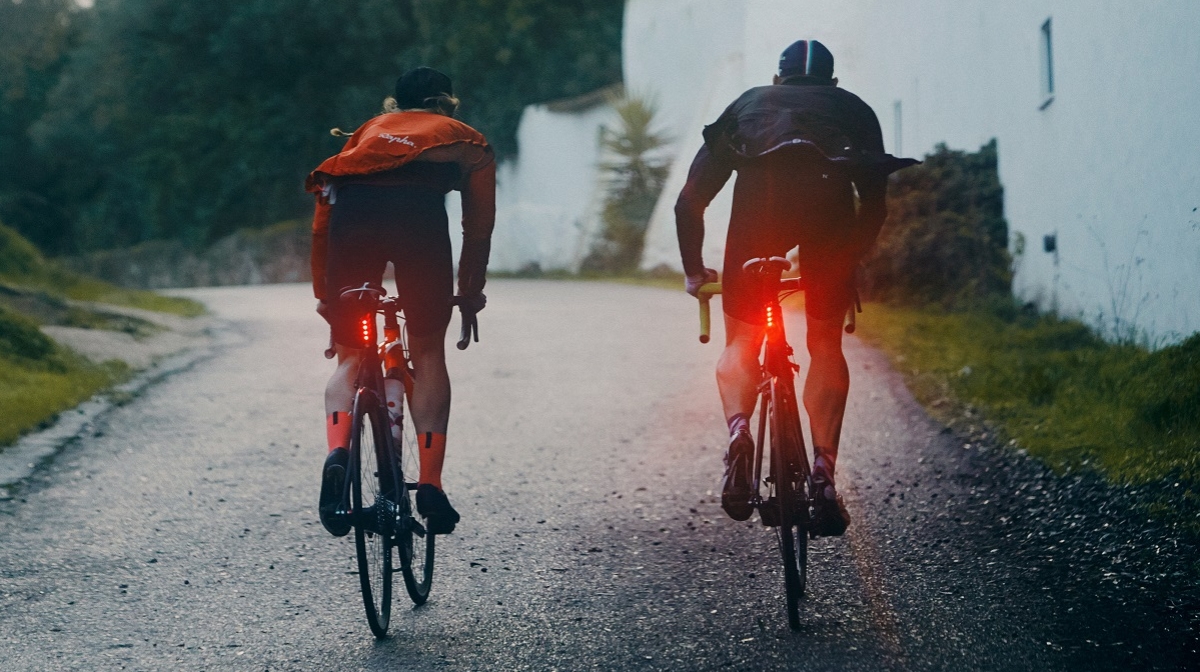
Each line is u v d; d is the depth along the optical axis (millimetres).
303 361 11477
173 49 51219
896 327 12117
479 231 4250
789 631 3947
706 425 7812
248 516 5668
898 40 19922
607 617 4160
